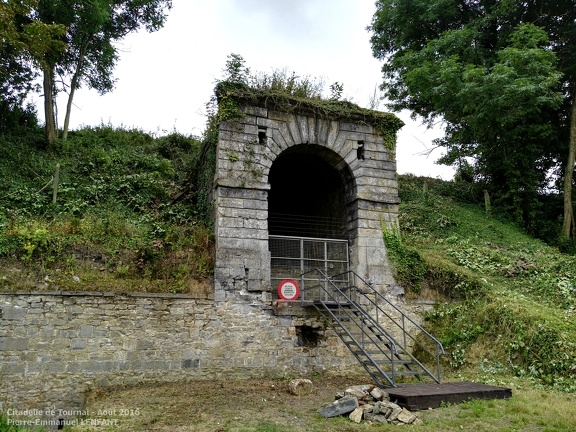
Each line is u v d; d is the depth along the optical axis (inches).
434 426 302.2
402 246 581.0
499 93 757.9
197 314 472.1
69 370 419.8
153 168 726.5
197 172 672.4
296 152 598.2
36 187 613.9
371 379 483.5
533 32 794.8
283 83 610.9
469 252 689.6
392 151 598.2
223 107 535.2
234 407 362.6
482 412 325.7
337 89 620.1
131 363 440.1
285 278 520.4
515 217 900.6
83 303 437.1
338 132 577.6
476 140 939.3
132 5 864.3
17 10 613.6
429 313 565.9
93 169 688.4
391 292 559.2
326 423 317.7
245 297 494.6
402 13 976.3
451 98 848.3
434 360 528.4
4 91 784.9
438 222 816.3
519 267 645.9
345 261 564.4
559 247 856.3
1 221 490.3
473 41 889.5
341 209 609.9
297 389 405.7
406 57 923.4
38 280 432.5
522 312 499.8
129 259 478.6
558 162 979.9
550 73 757.3
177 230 531.5
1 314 410.3
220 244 499.8
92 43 858.1
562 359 434.3
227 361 472.4
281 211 761.0
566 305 550.9
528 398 367.2
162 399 388.2
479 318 527.5
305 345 508.1
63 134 784.9
